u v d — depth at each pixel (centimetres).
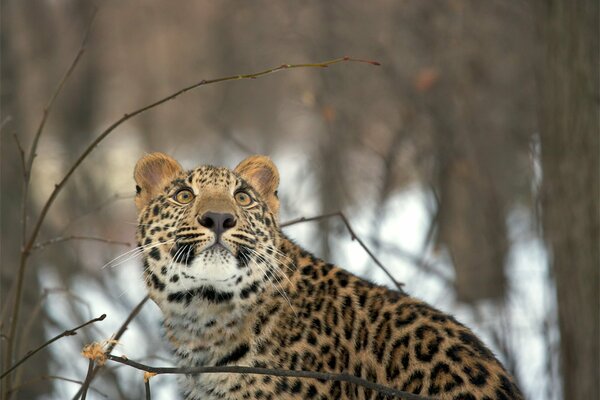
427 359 686
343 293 735
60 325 1215
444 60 1597
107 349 585
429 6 1628
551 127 964
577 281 942
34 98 2425
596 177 935
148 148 2545
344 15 1681
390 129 1606
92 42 2669
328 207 1568
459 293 1504
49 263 1495
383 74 1600
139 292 1441
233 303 718
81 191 1961
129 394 1131
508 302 1276
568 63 946
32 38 2386
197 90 2397
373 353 707
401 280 1381
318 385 705
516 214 1739
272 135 2441
